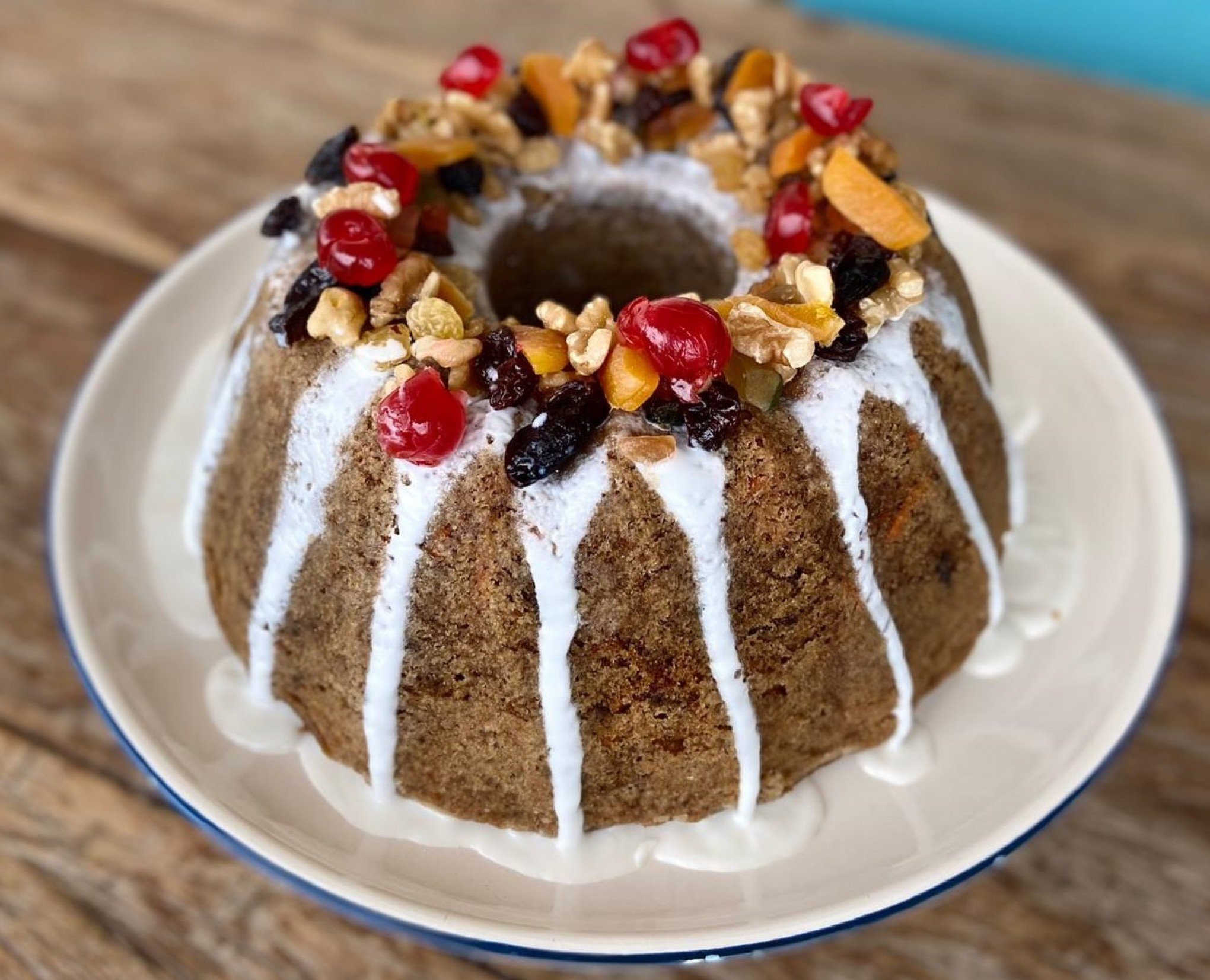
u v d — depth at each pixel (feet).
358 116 1.82
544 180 1.20
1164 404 1.54
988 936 1.17
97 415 1.32
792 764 1.09
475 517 0.95
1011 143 1.80
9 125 1.78
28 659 1.31
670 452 0.94
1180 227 1.71
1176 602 1.16
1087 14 1.98
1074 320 1.42
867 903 0.98
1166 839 1.23
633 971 1.16
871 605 1.04
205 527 1.22
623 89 1.23
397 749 1.05
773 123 1.20
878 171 1.15
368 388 0.99
